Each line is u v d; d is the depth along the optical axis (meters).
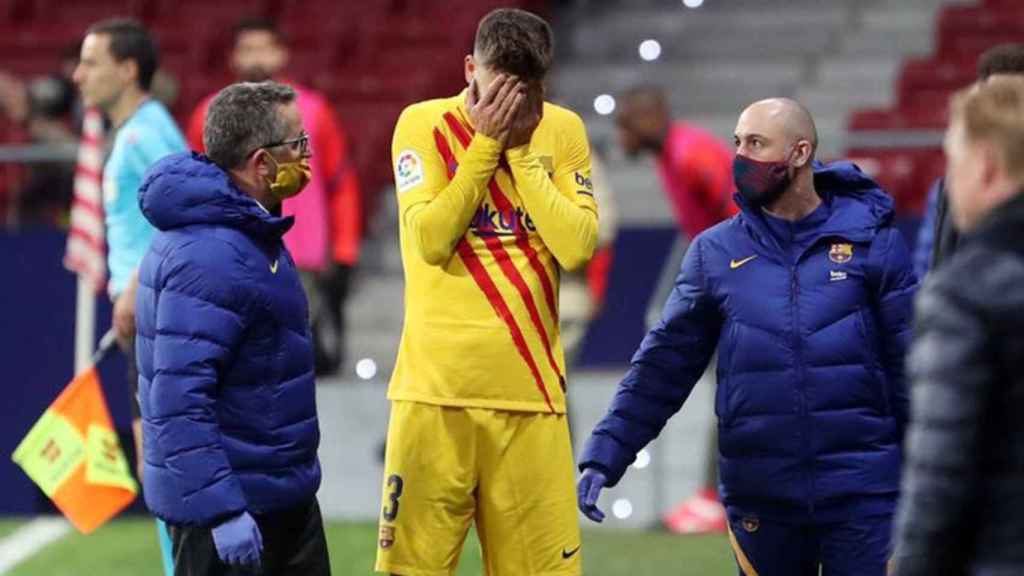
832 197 20.25
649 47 43.81
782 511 20.14
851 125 45.00
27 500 35.47
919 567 13.80
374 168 44.62
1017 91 13.93
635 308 36.66
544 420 20.61
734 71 49.28
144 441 19.45
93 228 34.28
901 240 20.14
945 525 13.70
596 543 32.41
